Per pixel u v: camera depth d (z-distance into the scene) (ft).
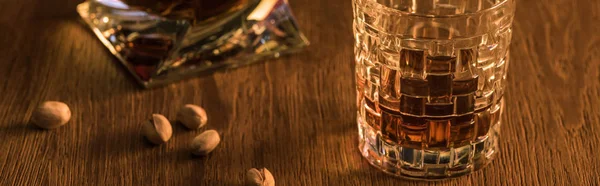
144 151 1.67
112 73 1.96
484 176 1.55
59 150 1.68
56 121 1.74
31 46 2.08
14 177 1.60
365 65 1.47
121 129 1.75
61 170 1.62
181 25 1.95
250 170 1.54
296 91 1.87
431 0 1.47
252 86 1.90
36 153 1.67
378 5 1.37
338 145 1.67
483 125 1.49
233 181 1.58
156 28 2.01
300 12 2.21
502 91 1.51
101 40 2.10
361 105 1.55
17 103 1.85
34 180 1.59
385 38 1.39
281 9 2.08
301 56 2.01
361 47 1.47
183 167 1.62
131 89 1.90
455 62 1.37
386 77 1.43
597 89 1.83
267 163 1.63
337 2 2.25
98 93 1.88
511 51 1.99
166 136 1.68
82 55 2.04
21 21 2.19
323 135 1.71
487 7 1.44
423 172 1.53
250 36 2.05
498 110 1.53
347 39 2.08
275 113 1.79
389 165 1.56
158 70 1.91
